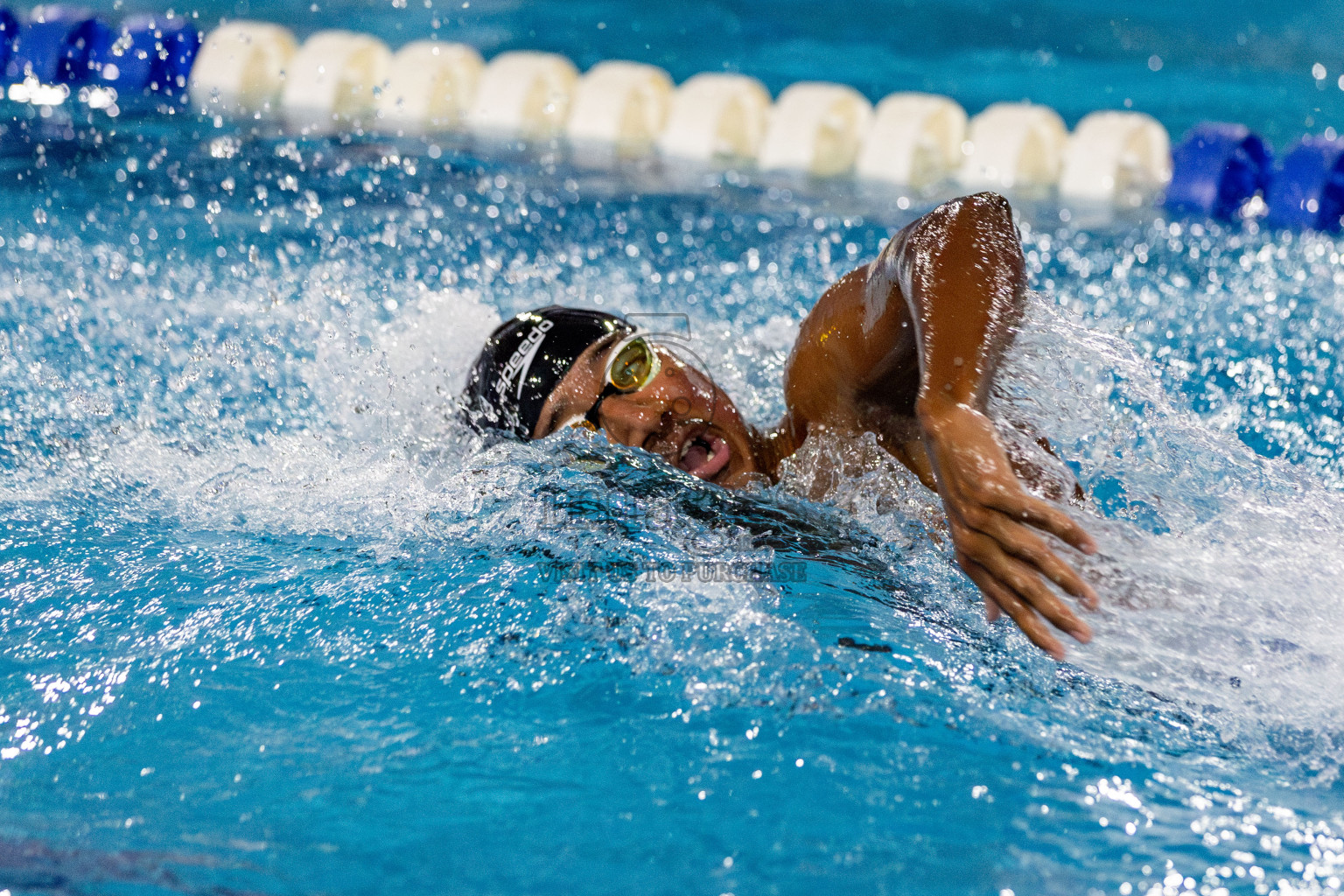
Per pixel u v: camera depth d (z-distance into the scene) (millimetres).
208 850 3727
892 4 24562
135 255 10922
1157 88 20000
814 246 12148
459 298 9062
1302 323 9930
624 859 3705
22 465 6965
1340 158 13727
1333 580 4930
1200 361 9031
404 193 13242
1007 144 15953
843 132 16609
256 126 15539
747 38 22344
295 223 11953
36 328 9328
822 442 5875
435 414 7438
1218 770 4230
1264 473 5742
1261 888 3576
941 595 5285
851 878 3611
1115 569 4832
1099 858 3715
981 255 4359
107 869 3611
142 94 16703
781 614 5133
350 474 6719
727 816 3939
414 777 4160
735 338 8750
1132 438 5777
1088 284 10883
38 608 5293
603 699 4629
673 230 12516
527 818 3930
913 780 4137
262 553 5895
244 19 21203
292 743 4367
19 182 12703
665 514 5727
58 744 4344
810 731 4410
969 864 3686
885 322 4984
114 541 6020
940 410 3910
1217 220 13562
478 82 17984
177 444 7332
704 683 4707
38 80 16734
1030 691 4680
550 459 6059
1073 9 24375
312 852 3732
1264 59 21547
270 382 8484
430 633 5117
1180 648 4699
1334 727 4398
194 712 4551
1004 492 3604
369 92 17328
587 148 16219
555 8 23609
